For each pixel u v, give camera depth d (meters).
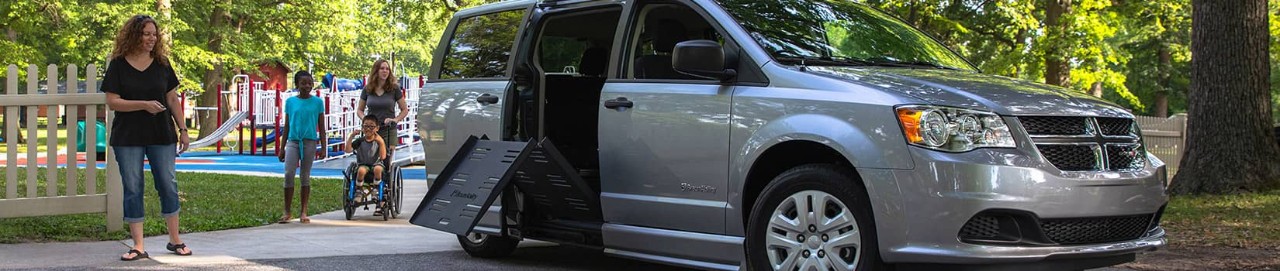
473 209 6.39
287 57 41.81
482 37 7.55
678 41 6.50
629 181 6.39
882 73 5.71
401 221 10.31
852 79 5.50
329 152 23.28
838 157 5.64
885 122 5.19
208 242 8.09
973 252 4.99
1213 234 8.81
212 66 34.53
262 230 9.16
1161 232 5.79
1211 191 12.03
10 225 8.29
